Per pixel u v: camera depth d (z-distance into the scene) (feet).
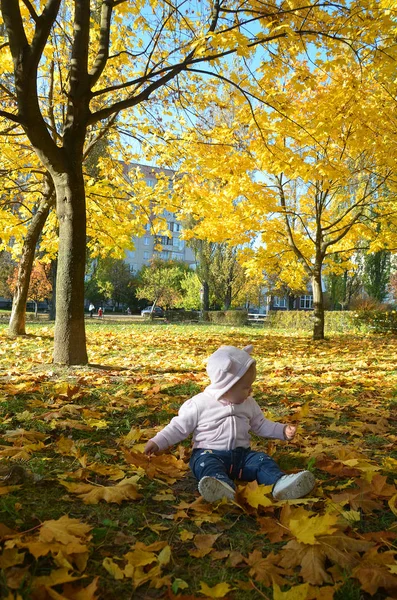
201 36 22.38
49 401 16.22
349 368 28.14
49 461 10.51
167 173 41.32
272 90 25.30
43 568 6.27
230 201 42.65
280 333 61.62
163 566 6.57
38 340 37.60
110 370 23.47
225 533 7.72
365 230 50.72
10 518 7.51
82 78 23.07
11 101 35.96
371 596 6.15
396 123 35.35
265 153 29.63
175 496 9.16
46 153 22.59
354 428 14.58
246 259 51.88
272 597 6.01
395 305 116.78
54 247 44.60
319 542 6.88
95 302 201.05
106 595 5.94
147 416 15.15
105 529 7.27
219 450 9.64
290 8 24.49
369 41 23.91
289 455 11.51
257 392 19.57
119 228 40.65
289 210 49.37
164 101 33.24
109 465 10.37
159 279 134.21
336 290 116.47
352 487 9.67
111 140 41.19
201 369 25.00
